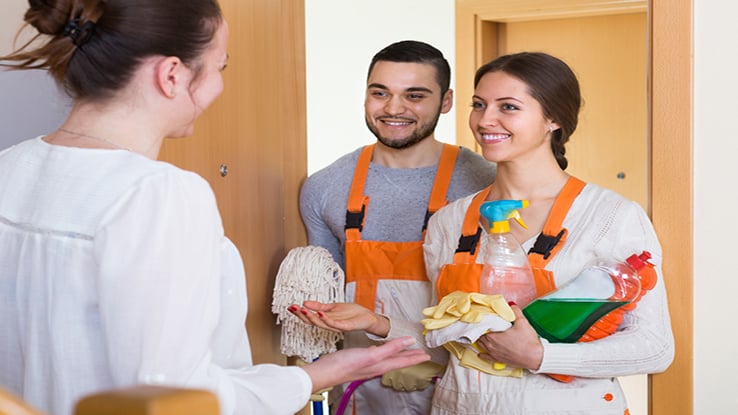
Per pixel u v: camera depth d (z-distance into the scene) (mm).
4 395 395
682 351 1678
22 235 958
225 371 1007
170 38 977
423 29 4059
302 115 2303
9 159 1018
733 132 1646
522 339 1460
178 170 954
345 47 4172
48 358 937
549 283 1547
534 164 1635
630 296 1491
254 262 2074
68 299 914
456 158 2086
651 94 1680
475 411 1565
